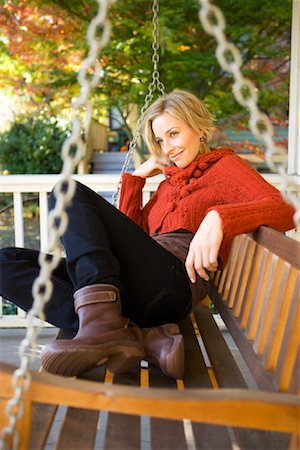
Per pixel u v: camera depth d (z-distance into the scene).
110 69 5.39
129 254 1.80
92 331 1.58
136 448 1.28
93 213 1.74
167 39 4.79
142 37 5.02
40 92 5.82
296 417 1.02
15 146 8.12
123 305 1.88
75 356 1.53
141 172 2.50
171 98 2.11
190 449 1.77
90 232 1.68
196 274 1.95
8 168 8.15
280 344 1.42
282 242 1.53
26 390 1.05
